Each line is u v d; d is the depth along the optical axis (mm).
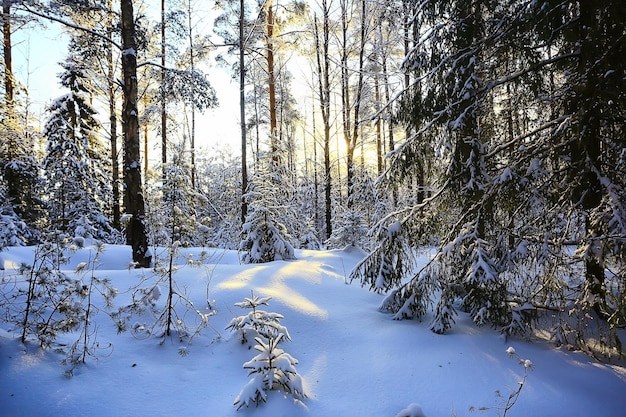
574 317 4539
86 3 7801
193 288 5250
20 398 2953
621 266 3734
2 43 13602
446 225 5309
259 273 6043
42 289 3920
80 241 3852
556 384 3641
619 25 3750
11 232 10008
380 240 5582
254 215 8578
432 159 5375
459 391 3582
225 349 4070
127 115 7512
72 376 3293
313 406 3340
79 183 13492
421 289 4992
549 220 4320
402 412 3232
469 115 4746
